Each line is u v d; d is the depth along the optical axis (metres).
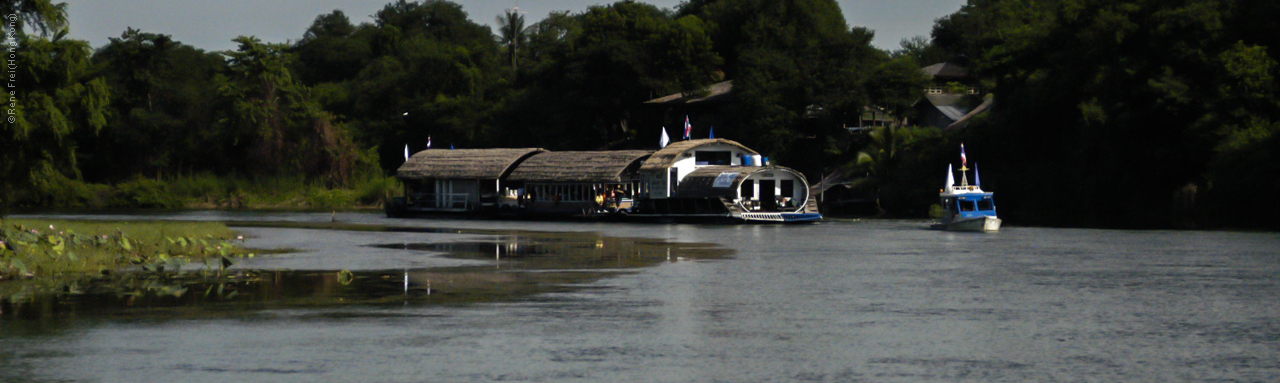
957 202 54.22
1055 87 66.94
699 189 64.38
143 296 22.42
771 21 109.44
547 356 15.44
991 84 89.31
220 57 140.12
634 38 106.44
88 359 15.06
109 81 120.75
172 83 125.12
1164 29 62.09
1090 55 64.81
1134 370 14.65
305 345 16.27
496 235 49.28
